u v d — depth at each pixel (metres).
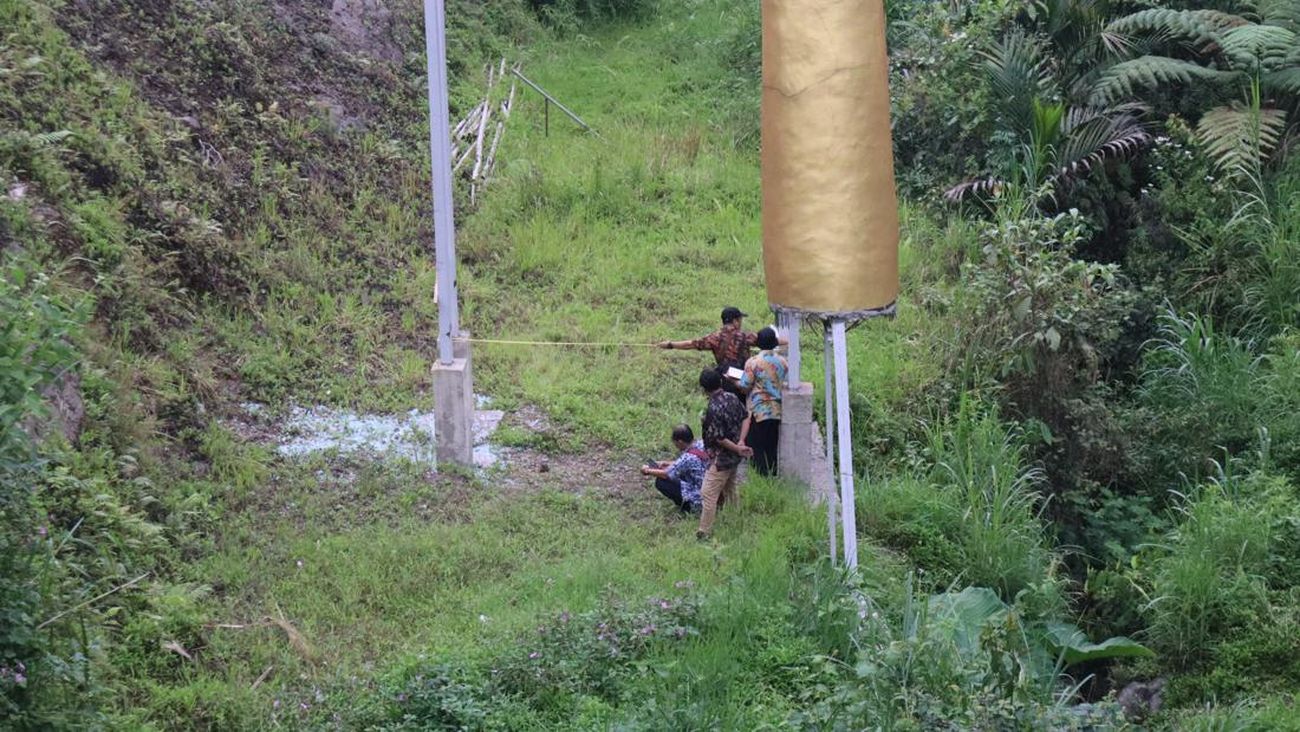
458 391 10.31
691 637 7.98
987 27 16.98
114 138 11.89
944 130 16.91
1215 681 8.99
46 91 11.73
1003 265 12.46
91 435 8.95
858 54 8.40
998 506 10.20
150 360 10.38
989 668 7.52
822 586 8.55
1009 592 9.90
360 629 8.27
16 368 5.99
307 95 15.52
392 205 14.66
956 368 12.56
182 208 11.91
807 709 7.32
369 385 11.66
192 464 9.77
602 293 13.97
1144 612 9.86
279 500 9.70
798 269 8.66
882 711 6.86
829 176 8.48
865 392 12.30
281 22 16.22
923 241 15.46
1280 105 16.33
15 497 6.35
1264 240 14.18
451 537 9.37
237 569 8.67
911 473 11.29
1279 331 13.64
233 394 10.94
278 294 12.38
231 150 13.55
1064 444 12.09
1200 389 12.61
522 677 7.55
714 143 17.94
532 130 17.69
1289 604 9.43
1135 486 12.21
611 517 10.03
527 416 11.61
